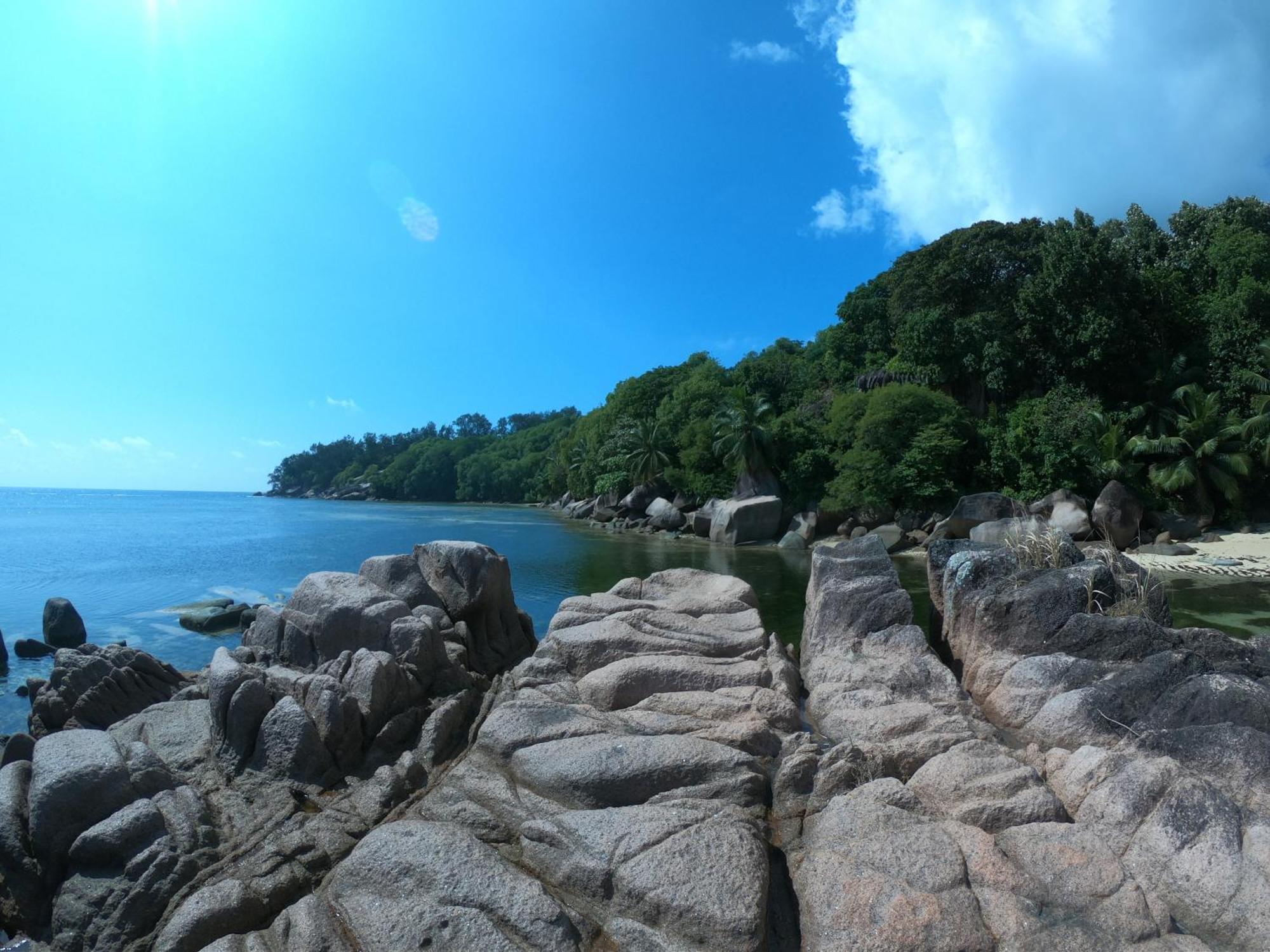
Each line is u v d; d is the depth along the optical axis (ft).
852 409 137.08
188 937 14.67
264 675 24.07
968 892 13.62
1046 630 24.12
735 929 13.06
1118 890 13.53
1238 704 18.86
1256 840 14.16
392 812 19.08
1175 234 152.15
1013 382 136.77
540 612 68.13
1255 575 80.69
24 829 17.65
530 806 17.71
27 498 590.55
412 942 13.37
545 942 13.24
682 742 18.88
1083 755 17.84
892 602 26.84
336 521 223.51
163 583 90.68
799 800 17.89
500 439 457.27
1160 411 117.19
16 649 52.80
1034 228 144.15
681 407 191.42
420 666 25.45
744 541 137.90
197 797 18.84
